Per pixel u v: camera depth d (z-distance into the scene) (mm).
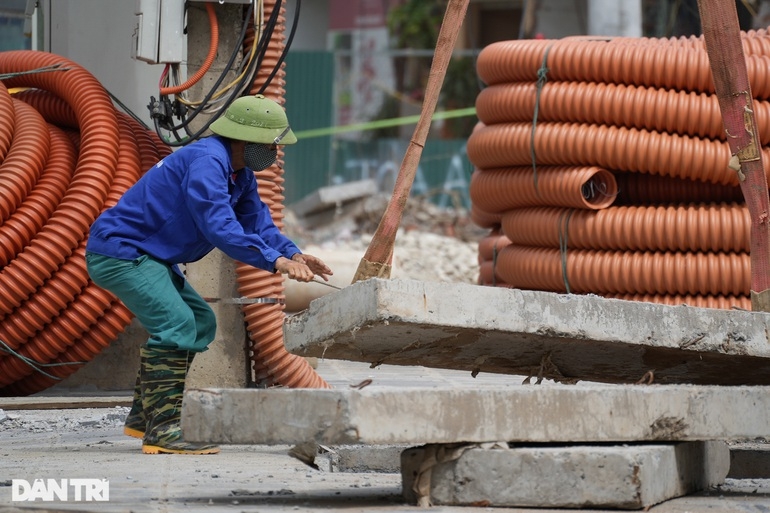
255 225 18641
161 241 18344
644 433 13648
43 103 29703
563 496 12648
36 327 26406
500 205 34938
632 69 31578
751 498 14000
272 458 18016
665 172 31734
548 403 13180
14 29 56469
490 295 14984
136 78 32469
